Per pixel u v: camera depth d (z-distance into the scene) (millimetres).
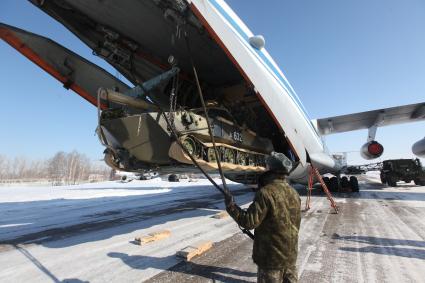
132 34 6008
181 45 6105
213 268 4020
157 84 5648
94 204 11539
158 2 4602
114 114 5352
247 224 2312
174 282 3539
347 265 4117
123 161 5695
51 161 88875
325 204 10719
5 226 7105
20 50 5762
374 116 13781
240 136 7070
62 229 6684
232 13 6082
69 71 6371
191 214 8703
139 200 12914
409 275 3736
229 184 25469
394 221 7324
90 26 5996
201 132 5711
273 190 2373
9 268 4086
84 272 3900
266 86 6242
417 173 19953
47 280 3645
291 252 2359
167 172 7078
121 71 6758
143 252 4785
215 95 7668
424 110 12758
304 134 9055
